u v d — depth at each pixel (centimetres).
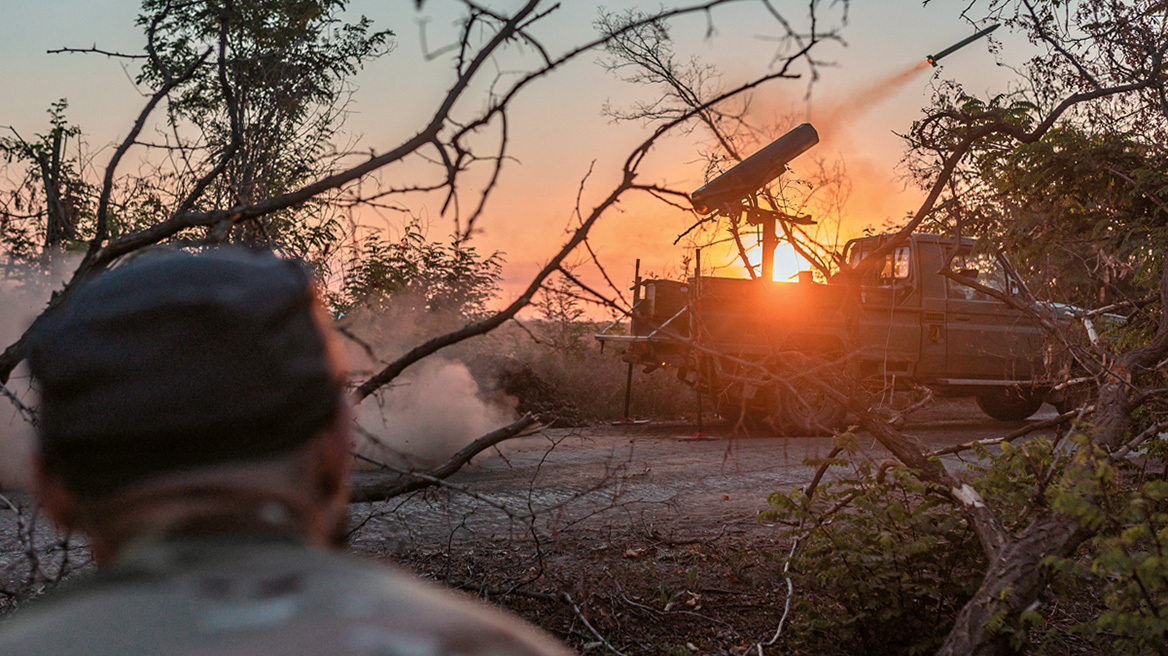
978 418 1219
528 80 156
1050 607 380
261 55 329
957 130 388
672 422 1091
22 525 215
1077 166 432
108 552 50
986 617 271
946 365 1028
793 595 385
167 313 50
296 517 51
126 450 48
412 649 42
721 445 877
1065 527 285
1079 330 437
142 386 48
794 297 800
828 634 344
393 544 451
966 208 445
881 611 319
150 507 48
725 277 806
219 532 48
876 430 342
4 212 376
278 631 41
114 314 49
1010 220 450
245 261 57
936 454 338
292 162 349
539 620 345
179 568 46
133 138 200
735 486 651
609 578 397
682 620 360
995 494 313
